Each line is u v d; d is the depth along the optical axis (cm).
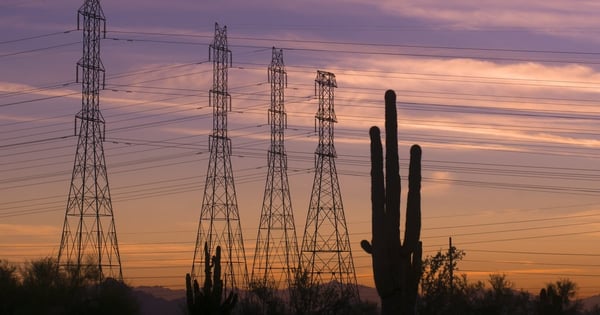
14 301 8019
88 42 8394
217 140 9188
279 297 8656
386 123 3431
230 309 4847
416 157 3434
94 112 8369
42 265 8419
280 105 9694
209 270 4838
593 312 11606
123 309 8281
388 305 3341
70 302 8231
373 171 3397
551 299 7975
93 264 8556
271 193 9619
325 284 8419
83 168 8319
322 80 9406
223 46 9250
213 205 9112
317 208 9144
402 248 3369
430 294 7975
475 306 8775
